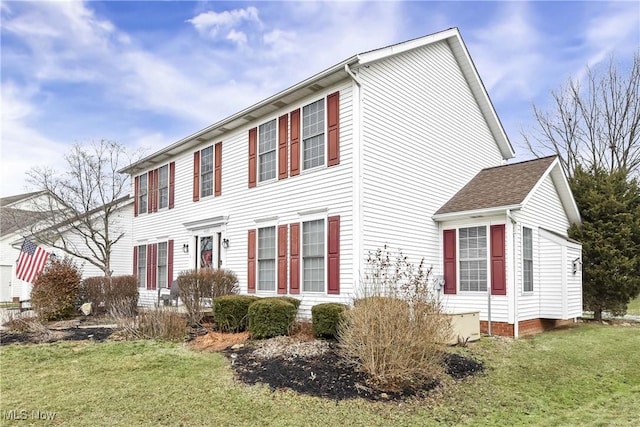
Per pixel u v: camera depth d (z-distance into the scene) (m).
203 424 5.51
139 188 20.00
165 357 8.40
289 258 11.95
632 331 12.48
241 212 13.87
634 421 6.05
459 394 6.85
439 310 7.60
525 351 9.55
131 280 16.38
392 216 11.18
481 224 11.79
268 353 8.41
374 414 5.89
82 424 5.50
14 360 8.34
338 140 10.91
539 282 12.37
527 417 6.19
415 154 12.22
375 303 7.15
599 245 14.66
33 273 14.75
